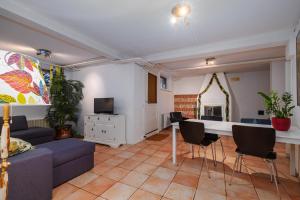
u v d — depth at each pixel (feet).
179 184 6.88
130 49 11.48
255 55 12.67
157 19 7.32
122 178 7.38
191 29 8.30
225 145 12.72
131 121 13.30
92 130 13.52
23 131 10.91
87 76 15.92
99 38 9.46
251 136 6.42
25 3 6.14
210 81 19.85
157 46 10.83
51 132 12.30
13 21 7.23
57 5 6.27
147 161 9.42
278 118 7.03
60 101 13.80
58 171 6.64
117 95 14.05
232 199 5.87
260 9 6.55
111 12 6.77
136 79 13.61
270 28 8.21
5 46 10.50
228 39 9.59
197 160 9.59
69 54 12.31
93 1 6.03
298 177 7.39
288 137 6.07
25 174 4.88
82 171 7.75
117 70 14.05
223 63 15.31
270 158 6.32
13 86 2.20
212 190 6.44
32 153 5.38
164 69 17.69
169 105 21.30
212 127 8.17
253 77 18.85
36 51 11.46
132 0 5.98
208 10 6.58
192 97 21.91
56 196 5.97
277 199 5.89
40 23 6.91
